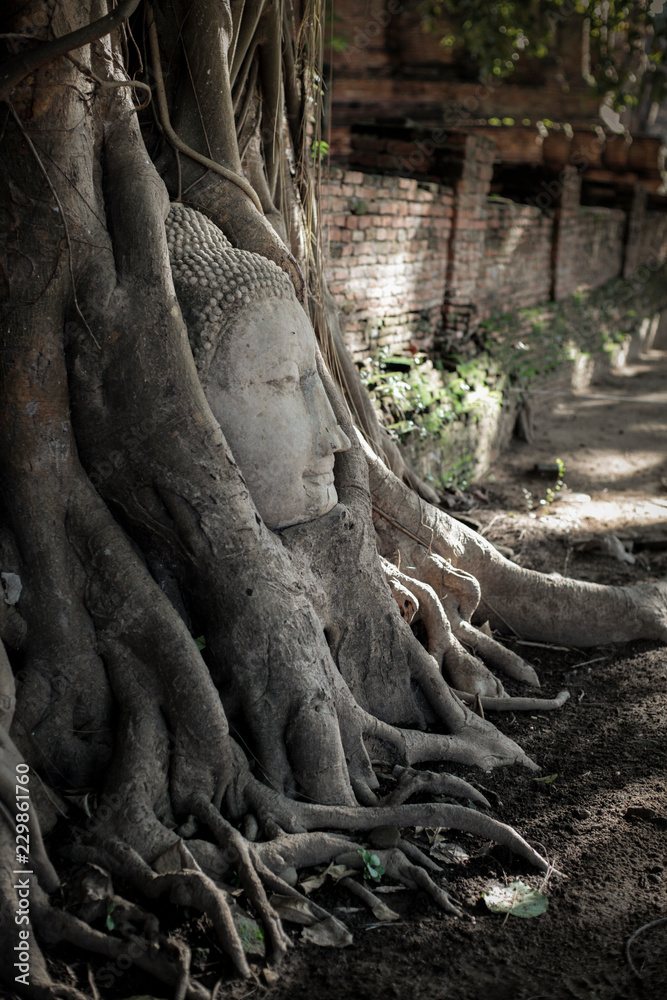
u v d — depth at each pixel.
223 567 3.64
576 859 3.57
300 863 3.31
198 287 3.76
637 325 16.80
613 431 10.96
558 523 7.59
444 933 3.17
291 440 3.93
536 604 5.41
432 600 4.70
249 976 2.87
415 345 8.58
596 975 3.01
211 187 4.10
